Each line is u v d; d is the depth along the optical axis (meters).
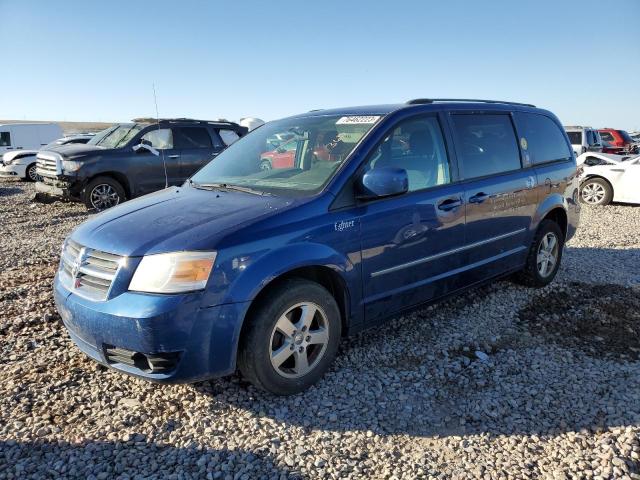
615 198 11.63
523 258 5.05
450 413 3.17
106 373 3.60
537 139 5.29
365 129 3.82
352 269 3.45
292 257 3.11
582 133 19.58
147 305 2.80
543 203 5.13
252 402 3.25
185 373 2.89
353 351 3.95
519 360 3.81
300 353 3.28
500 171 4.67
